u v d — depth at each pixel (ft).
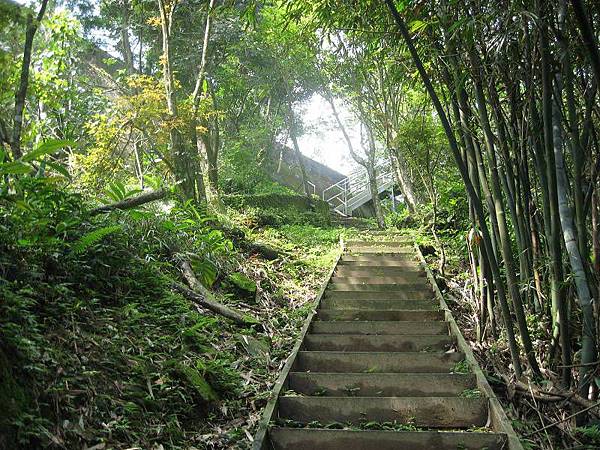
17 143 13.69
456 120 13.93
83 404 9.00
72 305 11.23
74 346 10.05
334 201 69.56
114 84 29.35
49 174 17.58
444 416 11.20
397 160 41.27
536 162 11.80
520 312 11.94
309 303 20.47
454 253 27.76
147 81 25.08
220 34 37.86
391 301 19.94
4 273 10.27
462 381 12.27
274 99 56.03
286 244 30.19
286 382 12.37
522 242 13.23
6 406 7.46
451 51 12.03
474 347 15.33
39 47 23.03
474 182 14.40
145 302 13.97
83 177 22.66
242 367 13.60
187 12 37.17
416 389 12.33
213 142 40.19
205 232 21.50
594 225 10.92
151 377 10.78
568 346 10.76
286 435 9.86
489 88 12.31
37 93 22.68
